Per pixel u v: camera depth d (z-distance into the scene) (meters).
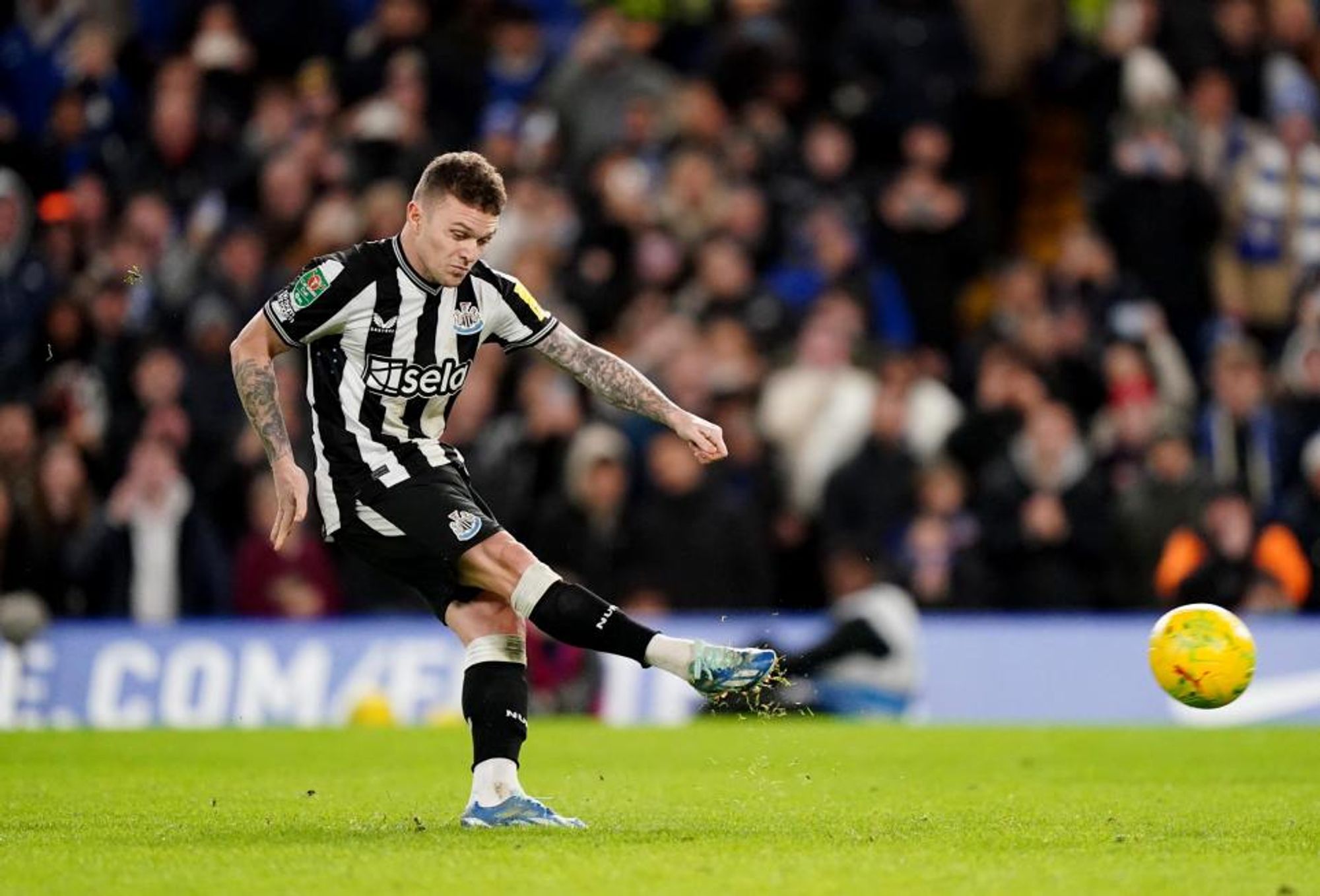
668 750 35.09
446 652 45.81
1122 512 51.03
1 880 17.77
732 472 51.50
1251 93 65.56
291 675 45.59
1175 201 62.06
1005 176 67.56
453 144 60.50
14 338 55.69
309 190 57.91
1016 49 68.31
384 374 22.25
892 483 50.69
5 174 56.75
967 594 49.53
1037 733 39.06
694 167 58.09
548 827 21.70
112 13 64.75
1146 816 23.88
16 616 44.75
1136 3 66.19
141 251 55.81
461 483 22.56
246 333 22.27
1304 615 51.56
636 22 66.69
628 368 23.36
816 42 66.62
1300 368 56.94
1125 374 55.16
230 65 62.16
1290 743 36.72
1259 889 17.50
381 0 65.06
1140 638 47.12
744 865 18.62
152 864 18.72
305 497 21.95
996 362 53.66
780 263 58.84
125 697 45.31
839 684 45.97
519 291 23.05
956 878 17.97
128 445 52.62
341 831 21.56
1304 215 62.84
